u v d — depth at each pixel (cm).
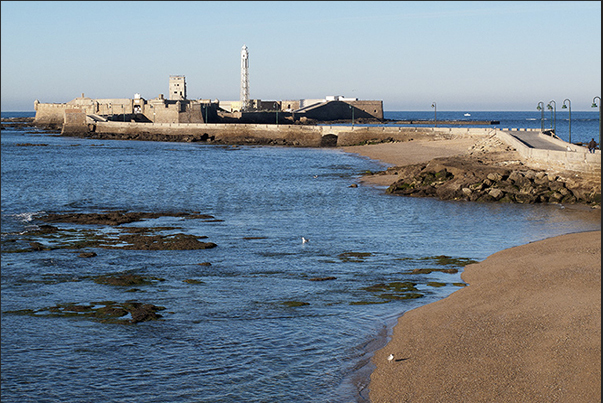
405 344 1886
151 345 2009
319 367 1788
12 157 11150
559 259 2739
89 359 1906
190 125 16412
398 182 6272
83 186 7050
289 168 8906
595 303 1941
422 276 2823
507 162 6212
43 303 2530
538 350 1650
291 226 4362
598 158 5250
